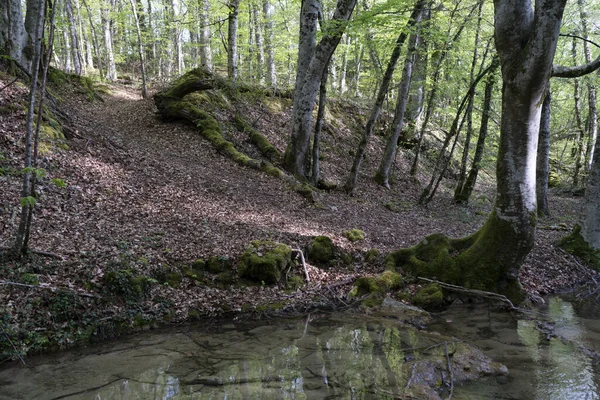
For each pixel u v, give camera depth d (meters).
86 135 11.30
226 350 5.37
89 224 7.60
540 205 15.73
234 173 13.27
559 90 22.33
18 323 5.07
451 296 7.77
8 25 11.73
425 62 18.41
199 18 20.75
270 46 24.02
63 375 4.54
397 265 8.80
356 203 14.36
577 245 10.48
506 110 7.09
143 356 5.09
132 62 32.91
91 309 5.68
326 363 5.04
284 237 8.93
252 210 10.61
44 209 7.57
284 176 13.77
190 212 9.35
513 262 7.60
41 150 9.11
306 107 14.24
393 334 6.08
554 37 6.18
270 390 4.33
